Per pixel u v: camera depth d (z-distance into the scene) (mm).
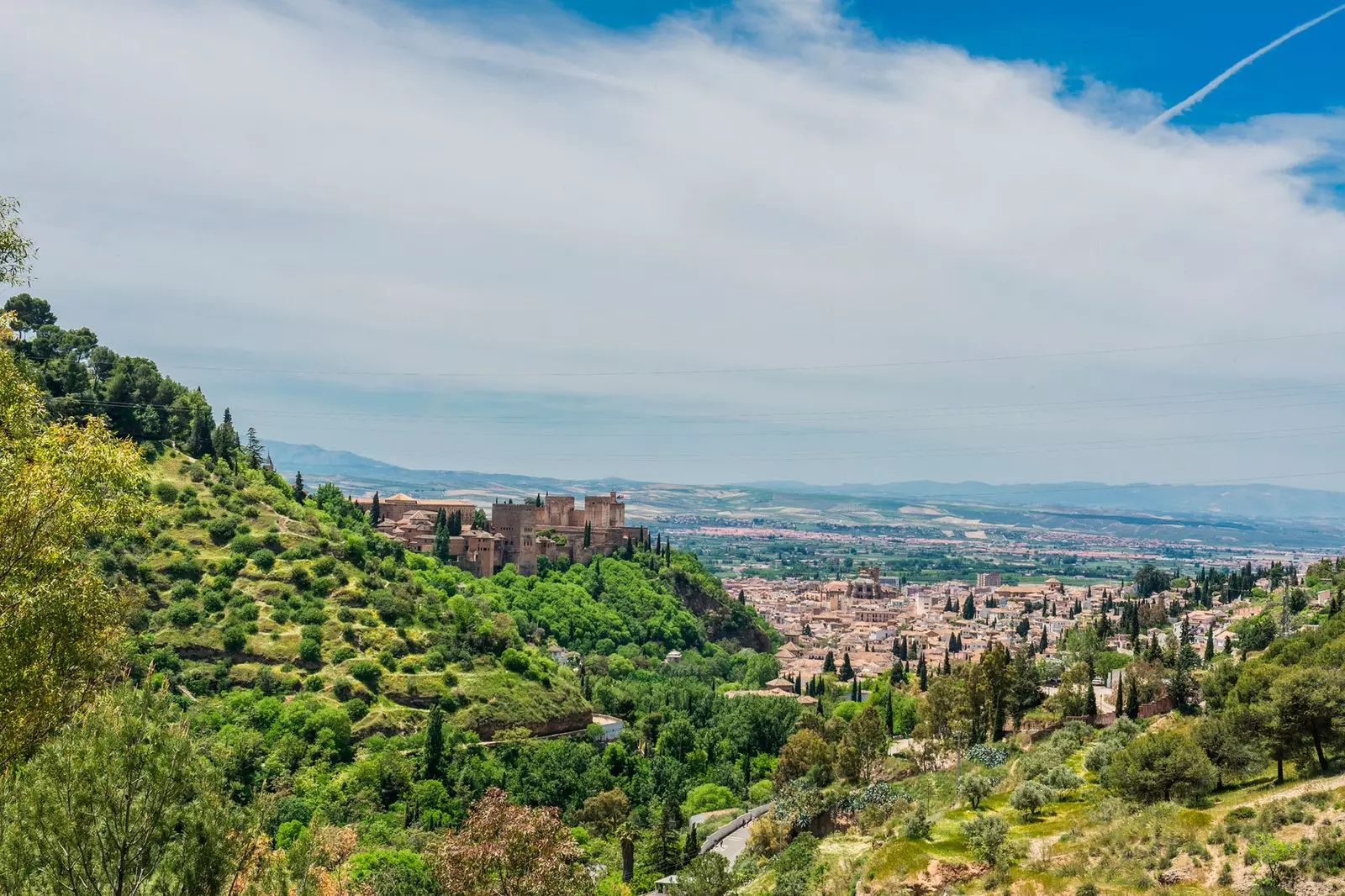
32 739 43312
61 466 46469
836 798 116188
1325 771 81125
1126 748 92375
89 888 32312
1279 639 133500
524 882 54500
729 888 87688
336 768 136500
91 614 47625
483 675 173000
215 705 141625
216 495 195750
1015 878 69062
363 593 180875
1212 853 64312
